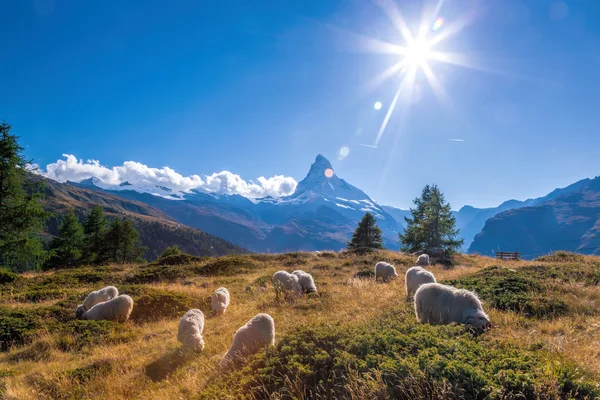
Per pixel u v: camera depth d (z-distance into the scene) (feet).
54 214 94.79
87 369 27.02
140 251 166.09
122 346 33.06
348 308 34.14
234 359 21.49
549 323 24.38
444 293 24.02
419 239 149.69
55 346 34.91
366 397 12.96
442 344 15.78
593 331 22.12
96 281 69.10
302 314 35.14
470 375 12.65
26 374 27.58
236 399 15.52
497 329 21.52
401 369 13.51
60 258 142.51
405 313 27.17
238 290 56.54
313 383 15.48
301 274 48.80
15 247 87.30
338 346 17.80
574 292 32.50
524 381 12.14
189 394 19.08
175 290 53.42
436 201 145.38
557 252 73.61
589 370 14.25
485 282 36.60
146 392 21.89
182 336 30.27
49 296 54.39
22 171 89.15
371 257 84.02
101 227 156.66
